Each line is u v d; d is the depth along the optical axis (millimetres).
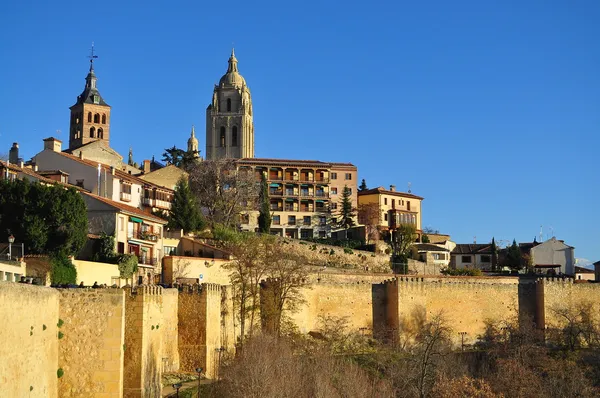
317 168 183750
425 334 111562
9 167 102312
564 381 95250
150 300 62906
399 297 118188
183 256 109188
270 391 68250
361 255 146750
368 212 181250
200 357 78688
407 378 90312
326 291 113688
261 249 112250
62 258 80188
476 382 87125
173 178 151750
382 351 105812
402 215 189375
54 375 50438
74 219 84750
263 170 180625
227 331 90188
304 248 140000
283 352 80688
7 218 83062
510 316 133375
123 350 55656
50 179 109688
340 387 78562
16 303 42656
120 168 160125
